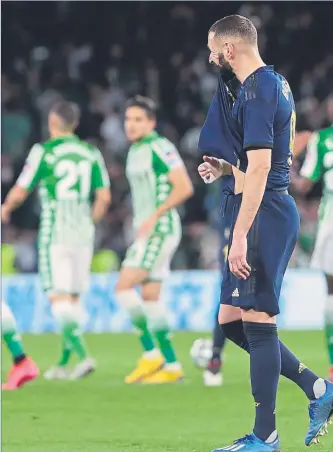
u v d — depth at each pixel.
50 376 27.75
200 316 42.16
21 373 25.75
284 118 15.09
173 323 42.00
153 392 24.94
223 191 16.34
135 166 26.91
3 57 60.97
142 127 26.86
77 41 62.69
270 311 15.06
